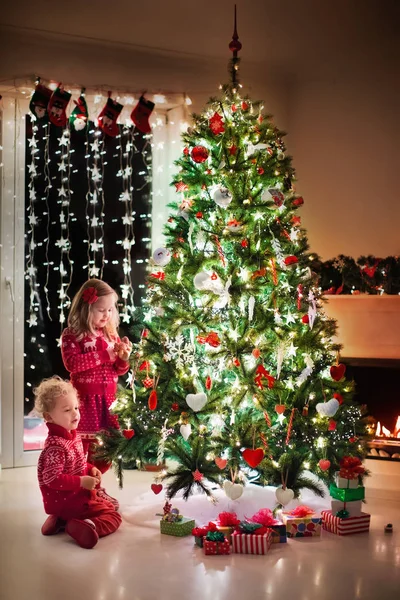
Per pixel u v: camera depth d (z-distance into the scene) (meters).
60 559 3.14
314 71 5.24
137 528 3.57
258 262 3.64
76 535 3.31
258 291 3.57
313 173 5.28
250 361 3.66
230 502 3.74
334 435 3.67
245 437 3.59
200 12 4.45
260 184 3.75
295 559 3.16
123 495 4.14
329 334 3.82
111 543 3.35
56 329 4.85
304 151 5.31
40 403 3.53
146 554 3.21
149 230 5.09
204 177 3.72
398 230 4.93
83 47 4.72
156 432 3.66
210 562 3.12
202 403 3.49
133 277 5.04
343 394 3.83
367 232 5.06
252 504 3.74
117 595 2.75
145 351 3.74
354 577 2.94
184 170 3.82
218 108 3.85
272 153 3.78
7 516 3.75
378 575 2.96
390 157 4.96
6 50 4.53
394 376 4.59
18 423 4.76
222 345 3.62
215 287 3.53
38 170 4.77
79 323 4.05
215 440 3.57
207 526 3.38
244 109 3.84
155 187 5.07
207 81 5.06
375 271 4.77
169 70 4.95
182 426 3.52
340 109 5.15
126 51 4.83
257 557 3.18
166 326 3.74
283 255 3.65
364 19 4.66
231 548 3.25
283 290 3.73
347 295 4.59
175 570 3.02
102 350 4.08
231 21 4.59
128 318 4.88
